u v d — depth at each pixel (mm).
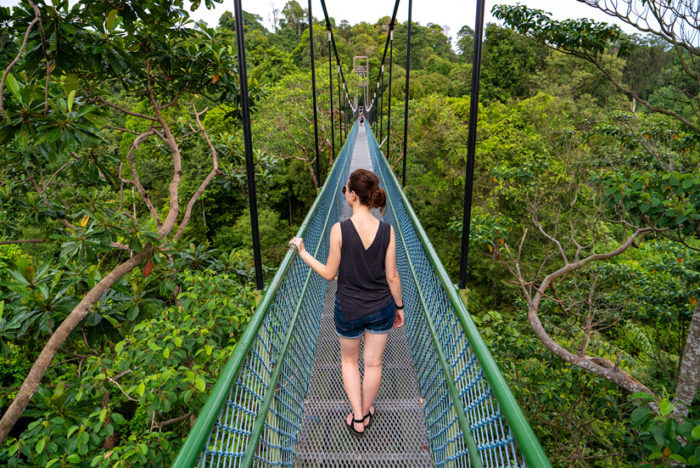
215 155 7125
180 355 4008
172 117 8164
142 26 5465
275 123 23969
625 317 7758
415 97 45812
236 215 31141
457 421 1615
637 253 16719
